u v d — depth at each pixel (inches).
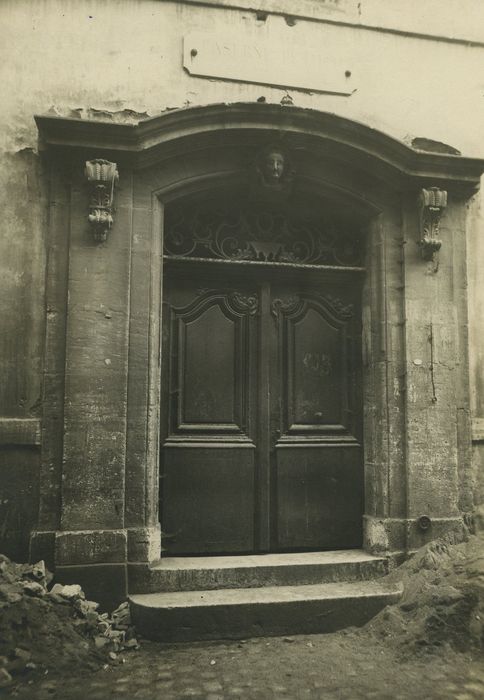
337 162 192.9
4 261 173.3
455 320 197.8
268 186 186.7
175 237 193.9
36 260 175.0
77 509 166.4
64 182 175.9
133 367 175.0
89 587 162.4
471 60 214.1
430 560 177.3
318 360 203.3
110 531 166.1
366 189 195.8
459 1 214.5
